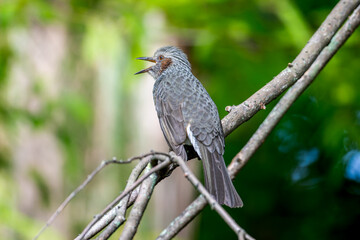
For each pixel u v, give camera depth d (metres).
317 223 18.00
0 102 13.41
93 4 13.48
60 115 13.76
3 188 13.12
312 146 18.08
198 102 7.98
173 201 14.61
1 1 13.09
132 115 14.53
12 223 12.22
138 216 5.69
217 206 4.59
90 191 14.35
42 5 13.06
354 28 7.45
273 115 7.28
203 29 14.33
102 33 12.99
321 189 18.28
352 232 17.72
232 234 19.02
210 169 7.12
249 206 18.98
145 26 13.27
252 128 18.11
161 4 13.41
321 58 7.41
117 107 14.41
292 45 14.80
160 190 14.45
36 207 13.80
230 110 7.53
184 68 9.19
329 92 15.15
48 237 12.46
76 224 14.15
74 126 14.12
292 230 18.61
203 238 19.11
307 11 15.88
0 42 13.40
